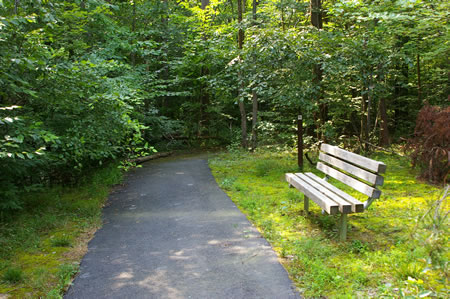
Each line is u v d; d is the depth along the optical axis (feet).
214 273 10.42
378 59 26.50
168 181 25.95
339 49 26.81
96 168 29.43
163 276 10.36
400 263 10.14
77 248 13.00
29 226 15.30
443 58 36.17
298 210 16.47
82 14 30.37
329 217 15.12
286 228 14.23
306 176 17.37
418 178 21.98
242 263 11.04
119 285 9.90
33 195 20.29
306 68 27.84
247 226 14.69
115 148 22.27
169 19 55.88
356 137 33.78
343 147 34.27
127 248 12.78
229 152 44.50
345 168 14.28
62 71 17.48
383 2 24.73
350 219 14.92
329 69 25.89
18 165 16.37
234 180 25.02
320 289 9.11
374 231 13.37
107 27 38.58
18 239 13.70
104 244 13.32
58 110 19.89
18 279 10.34
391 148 35.17
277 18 43.06
